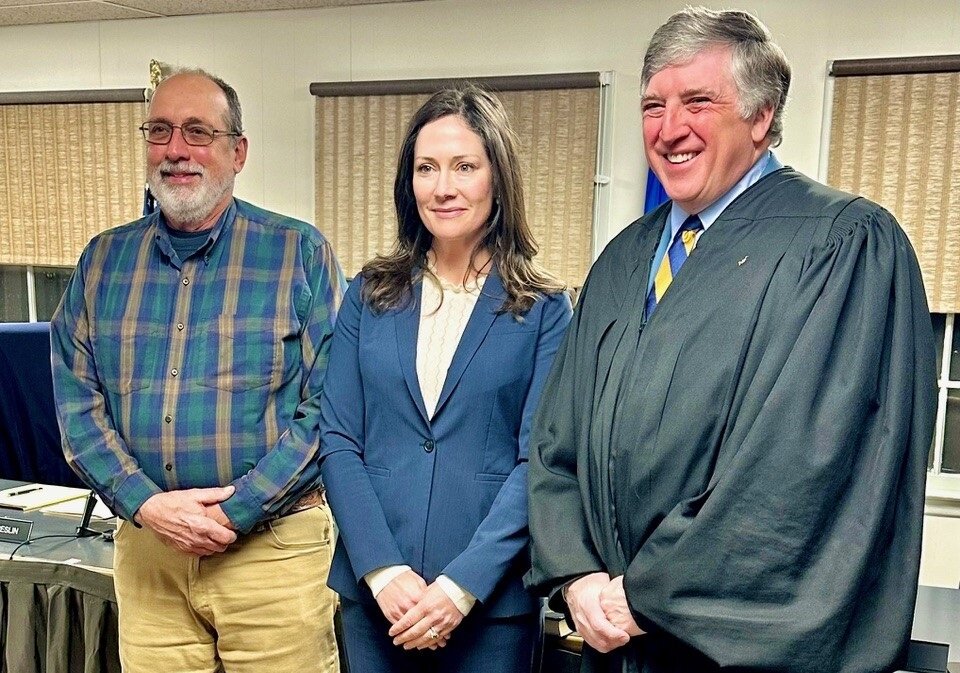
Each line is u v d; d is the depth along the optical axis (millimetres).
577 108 3213
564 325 1422
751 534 995
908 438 1041
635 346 1173
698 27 1119
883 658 1013
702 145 1120
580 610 1140
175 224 1711
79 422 1672
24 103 3930
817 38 2912
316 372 1646
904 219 2883
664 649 1119
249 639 1655
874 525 990
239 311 1645
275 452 1603
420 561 1346
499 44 3307
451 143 1360
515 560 1310
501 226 1425
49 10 3611
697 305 1109
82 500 2254
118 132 3812
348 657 1419
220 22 3658
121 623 1718
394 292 1439
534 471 1265
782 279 1062
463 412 1357
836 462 989
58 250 4020
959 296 2855
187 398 1622
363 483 1389
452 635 1336
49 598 1868
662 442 1089
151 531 1657
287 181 3699
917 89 2809
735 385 1063
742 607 1000
